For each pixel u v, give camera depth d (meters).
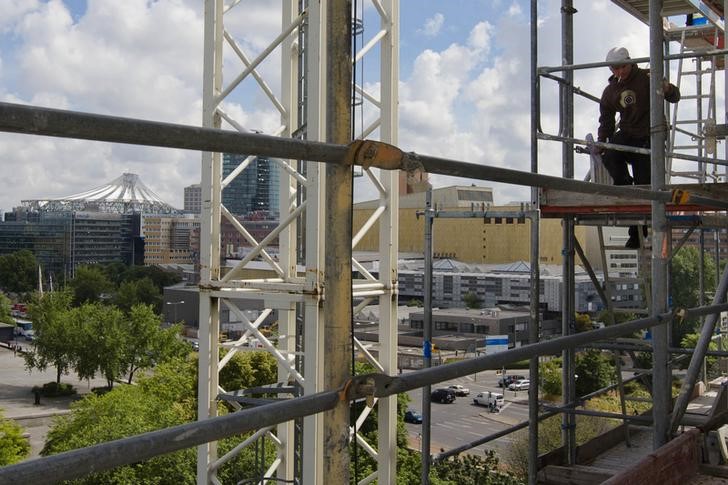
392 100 9.08
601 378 25.34
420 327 68.88
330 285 2.33
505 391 61.09
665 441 4.65
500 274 86.69
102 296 118.25
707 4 8.93
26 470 1.58
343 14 2.33
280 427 10.41
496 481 17.83
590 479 6.80
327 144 2.20
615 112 7.34
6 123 1.56
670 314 4.39
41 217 162.12
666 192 4.34
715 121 8.06
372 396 2.37
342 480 2.34
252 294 8.47
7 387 61.53
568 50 7.38
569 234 7.35
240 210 128.50
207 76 8.84
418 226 94.94
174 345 59.34
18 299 141.50
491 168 2.88
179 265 159.88
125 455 1.75
